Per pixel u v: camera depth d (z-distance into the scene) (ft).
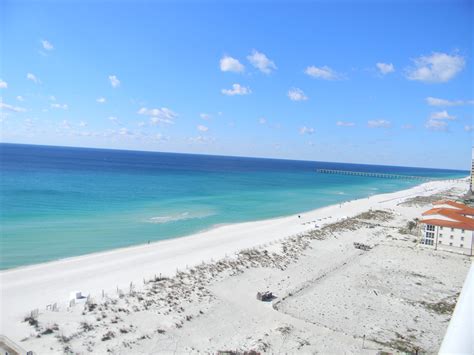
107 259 164.35
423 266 179.11
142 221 247.09
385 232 251.19
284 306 127.13
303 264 174.09
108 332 98.68
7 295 120.57
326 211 327.06
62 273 143.74
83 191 358.02
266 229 241.35
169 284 135.44
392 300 137.49
